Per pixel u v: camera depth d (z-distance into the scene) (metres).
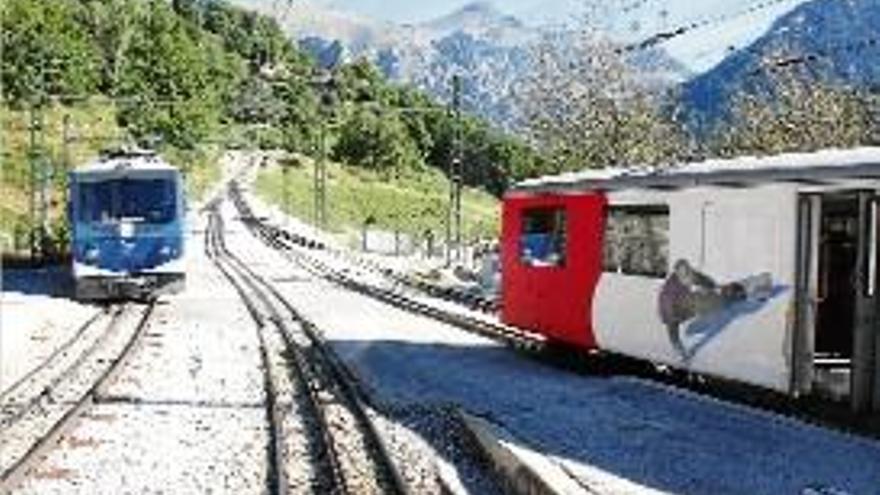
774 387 16.75
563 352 24.03
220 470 14.16
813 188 16.12
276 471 13.66
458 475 14.12
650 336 19.83
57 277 44.22
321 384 20.58
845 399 16.14
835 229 16.23
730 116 54.78
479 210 170.88
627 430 16.31
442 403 18.88
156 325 29.50
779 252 16.69
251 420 17.39
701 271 18.36
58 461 14.50
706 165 18.64
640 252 20.11
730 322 17.69
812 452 14.60
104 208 33.88
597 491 12.57
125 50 176.25
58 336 27.45
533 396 19.55
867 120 51.22
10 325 28.48
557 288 22.83
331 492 13.00
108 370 21.11
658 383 20.47
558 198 22.78
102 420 17.08
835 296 16.33
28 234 64.25
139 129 142.75
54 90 142.38
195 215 115.00
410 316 33.47
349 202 160.88
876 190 15.19
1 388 20.36
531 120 61.16
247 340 27.05
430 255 77.44
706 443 15.30
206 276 48.62
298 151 194.38
